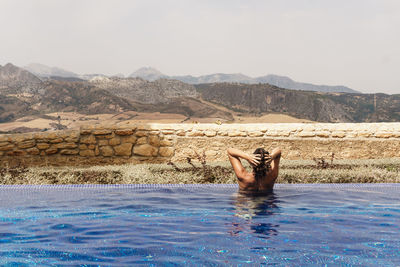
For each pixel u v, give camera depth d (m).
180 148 9.70
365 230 3.54
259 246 3.03
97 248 2.98
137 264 2.58
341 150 9.84
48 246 3.03
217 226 3.70
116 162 9.71
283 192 5.82
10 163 9.56
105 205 4.85
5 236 3.34
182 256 2.77
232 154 5.75
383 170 7.38
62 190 6.14
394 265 2.55
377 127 9.88
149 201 5.12
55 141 9.68
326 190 6.05
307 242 3.13
